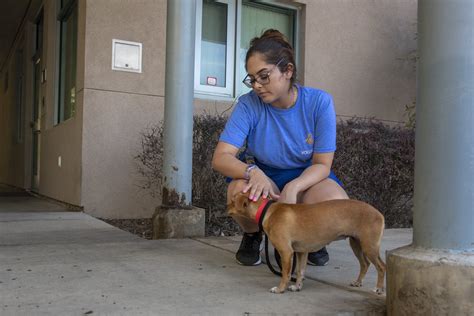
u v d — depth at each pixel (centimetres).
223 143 270
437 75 193
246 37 678
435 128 193
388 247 373
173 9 396
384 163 550
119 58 566
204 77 643
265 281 248
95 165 555
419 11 202
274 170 284
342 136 524
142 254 311
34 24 941
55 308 195
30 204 657
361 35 729
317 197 258
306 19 685
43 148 805
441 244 191
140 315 189
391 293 201
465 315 182
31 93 950
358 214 223
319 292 231
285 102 261
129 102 572
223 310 198
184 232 391
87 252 313
